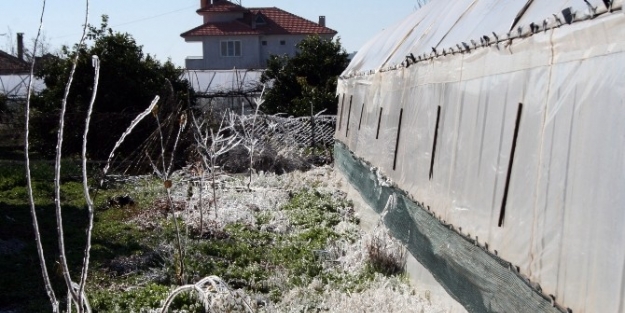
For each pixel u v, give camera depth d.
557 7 5.81
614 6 4.65
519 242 5.78
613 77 4.59
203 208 13.50
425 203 8.66
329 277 9.45
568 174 5.06
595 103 4.78
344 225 12.47
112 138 19.33
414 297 8.34
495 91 6.70
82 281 3.23
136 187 16.02
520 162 5.95
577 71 5.11
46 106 20.38
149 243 10.98
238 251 10.57
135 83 20.17
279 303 8.38
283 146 19.83
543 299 5.22
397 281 9.15
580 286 4.75
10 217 12.63
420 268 8.91
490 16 7.77
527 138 5.86
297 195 15.38
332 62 26.45
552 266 5.17
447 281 7.58
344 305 8.09
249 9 54.34
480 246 6.56
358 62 17.67
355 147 15.03
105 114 19.36
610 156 4.52
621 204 4.34
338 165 17.67
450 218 7.62
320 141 21.92
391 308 7.91
